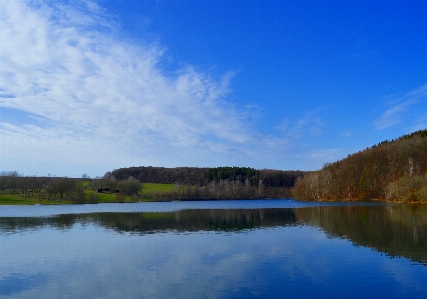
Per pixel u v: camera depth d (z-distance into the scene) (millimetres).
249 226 48844
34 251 31047
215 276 22031
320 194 148875
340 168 158125
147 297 18250
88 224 53812
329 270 23016
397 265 24109
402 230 40469
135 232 43344
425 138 153125
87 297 18438
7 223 56219
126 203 141250
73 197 133250
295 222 53250
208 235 39812
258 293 18641
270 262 25500
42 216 70938
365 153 161000
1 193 150875
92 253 29812
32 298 18391
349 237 36156
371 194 132000
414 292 18594
